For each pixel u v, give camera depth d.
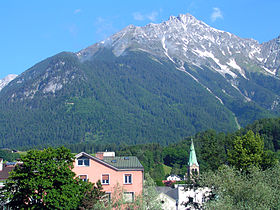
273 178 64.50
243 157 86.75
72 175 67.50
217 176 63.12
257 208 53.47
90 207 64.00
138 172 81.94
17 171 65.94
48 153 67.56
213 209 54.28
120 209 59.19
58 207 64.12
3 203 68.94
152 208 61.31
